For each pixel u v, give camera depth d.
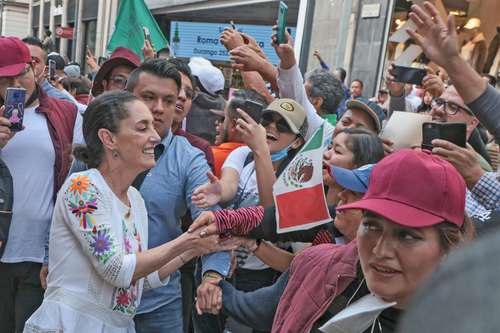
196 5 16.44
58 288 1.85
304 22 10.99
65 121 2.94
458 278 0.26
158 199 2.28
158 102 2.31
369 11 9.40
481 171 2.06
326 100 4.04
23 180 2.75
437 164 1.22
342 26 9.95
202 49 16.94
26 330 1.85
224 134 3.28
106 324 1.87
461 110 2.60
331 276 1.45
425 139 2.17
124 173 1.92
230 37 3.48
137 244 1.99
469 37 8.17
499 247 0.26
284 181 1.93
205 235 1.89
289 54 3.21
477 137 3.30
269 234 1.96
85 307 1.83
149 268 1.85
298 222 1.90
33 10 35.25
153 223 2.30
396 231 1.21
